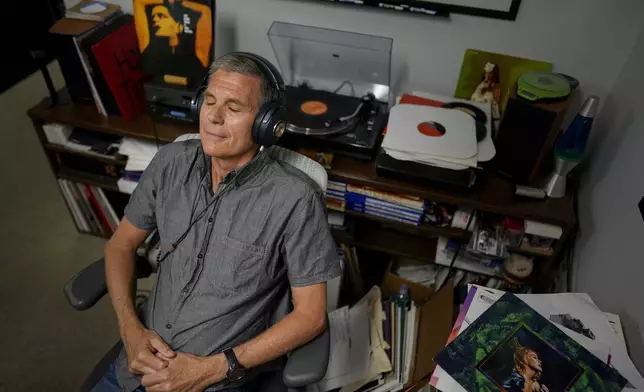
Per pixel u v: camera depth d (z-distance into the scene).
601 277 1.25
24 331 1.75
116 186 1.83
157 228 1.20
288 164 1.11
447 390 0.93
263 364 1.11
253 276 1.08
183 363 1.04
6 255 1.98
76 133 1.76
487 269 1.60
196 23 1.48
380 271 1.94
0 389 1.59
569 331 1.03
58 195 2.24
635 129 1.24
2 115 2.62
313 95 1.62
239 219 1.07
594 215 1.38
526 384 0.93
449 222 1.54
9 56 2.77
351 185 1.52
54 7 1.66
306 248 1.05
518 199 1.42
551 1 1.38
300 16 1.62
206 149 1.01
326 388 1.38
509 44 1.49
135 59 1.63
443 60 1.58
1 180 2.29
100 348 1.72
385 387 1.39
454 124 1.44
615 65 1.43
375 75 1.65
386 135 1.41
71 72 1.65
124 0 1.70
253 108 0.96
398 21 1.54
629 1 1.32
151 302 1.18
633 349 1.04
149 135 1.62
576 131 1.30
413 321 1.48
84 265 1.97
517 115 1.33
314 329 1.05
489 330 1.02
